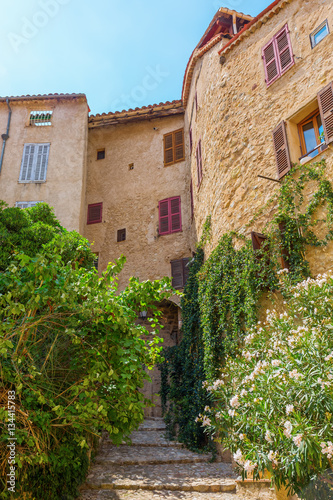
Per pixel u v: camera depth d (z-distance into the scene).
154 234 15.36
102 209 16.59
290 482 3.94
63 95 17.12
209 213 10.78
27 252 8.80
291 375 3.94
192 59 13.23
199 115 12.71
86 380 4.53
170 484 6.62
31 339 4.89
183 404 10.33
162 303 14.62
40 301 4.61
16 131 16.86
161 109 16.81
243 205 8.56
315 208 6.78
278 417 4.08
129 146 17.34
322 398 3.71
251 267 7.44
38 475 5.04
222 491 6.52
